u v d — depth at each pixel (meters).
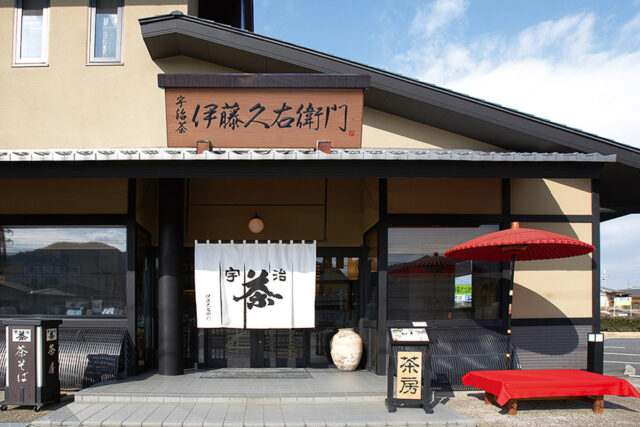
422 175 6.41
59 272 7.59
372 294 7.99
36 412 5.80
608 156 6.39
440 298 7.39
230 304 7.18
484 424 5.52
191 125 6.96
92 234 7.62
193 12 8.97
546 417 5.79
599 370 7.17
